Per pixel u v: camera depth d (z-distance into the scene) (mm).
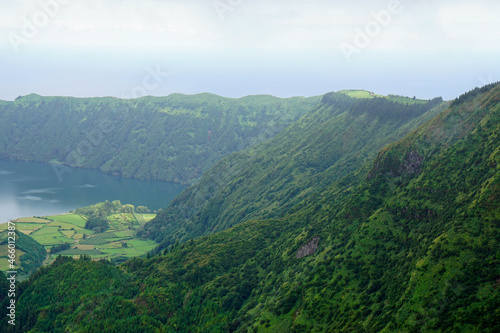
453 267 159250
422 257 173500
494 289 144125
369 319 168375
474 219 171625
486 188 178875
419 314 151375
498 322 132625
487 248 159125
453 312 144500
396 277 182000
